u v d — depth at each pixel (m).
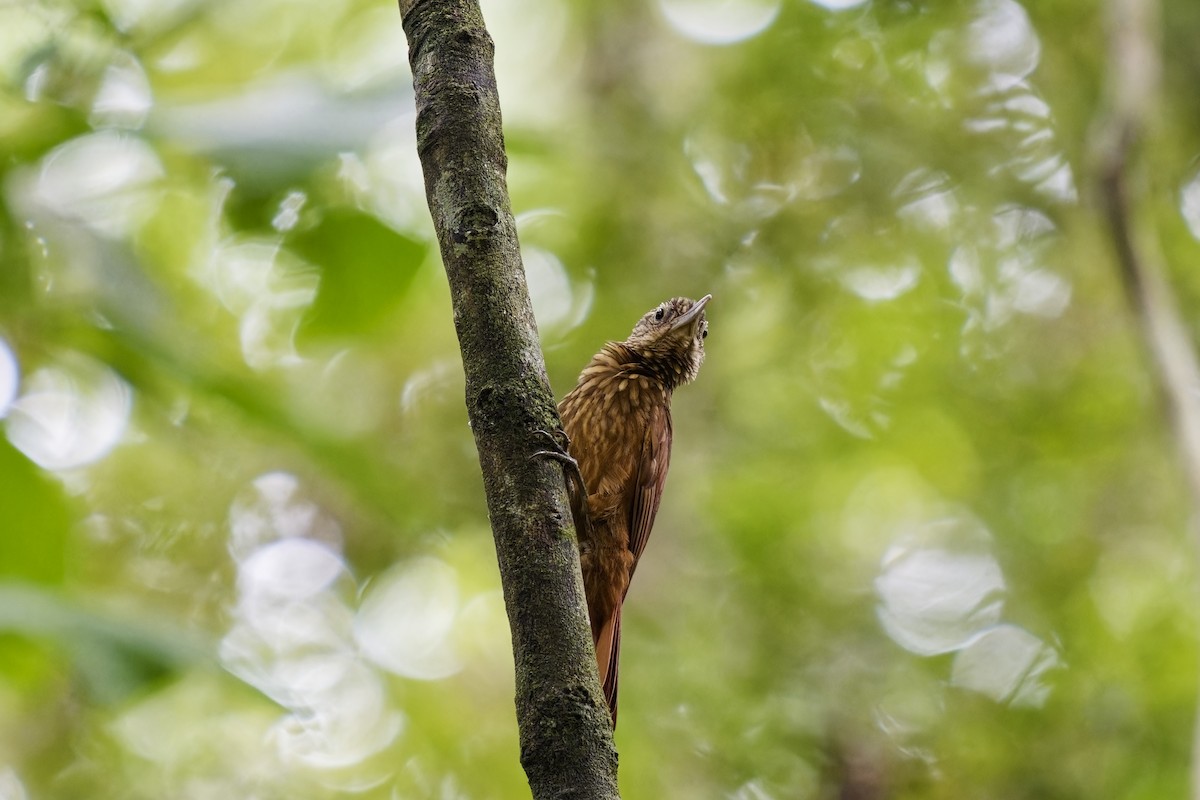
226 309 11.12
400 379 13.95
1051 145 14.35
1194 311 13.13
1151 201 13.48
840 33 14.06
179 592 13.62
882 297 14.64
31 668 5.69
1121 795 12.62
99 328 5.23
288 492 13.96
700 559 13.82
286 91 5.71
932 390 14.68
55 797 12.70
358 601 14.10
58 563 5.66
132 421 8.82
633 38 15.14
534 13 15.77
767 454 14.40
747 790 12.43
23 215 5.23
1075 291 14.75
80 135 5.25
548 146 6.39
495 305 4.02
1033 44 14.30
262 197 5.20
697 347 8.42
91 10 6.00
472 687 13.36
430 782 12.98
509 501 3.88
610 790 3.56
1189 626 13.38
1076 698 13.16
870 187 14.20
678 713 12.67
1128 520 14.30
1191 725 12.77
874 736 12.88
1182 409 7.67
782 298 14.40
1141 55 8.45
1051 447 14.76
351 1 11.50
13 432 5.52
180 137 5.24
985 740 12.94
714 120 14.33
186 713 13.21
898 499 15.06
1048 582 14.20
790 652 13.20
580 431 7.85
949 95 14.40
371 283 5.90
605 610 7.53
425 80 4.27
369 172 6.46
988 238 14.61
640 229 14.18
